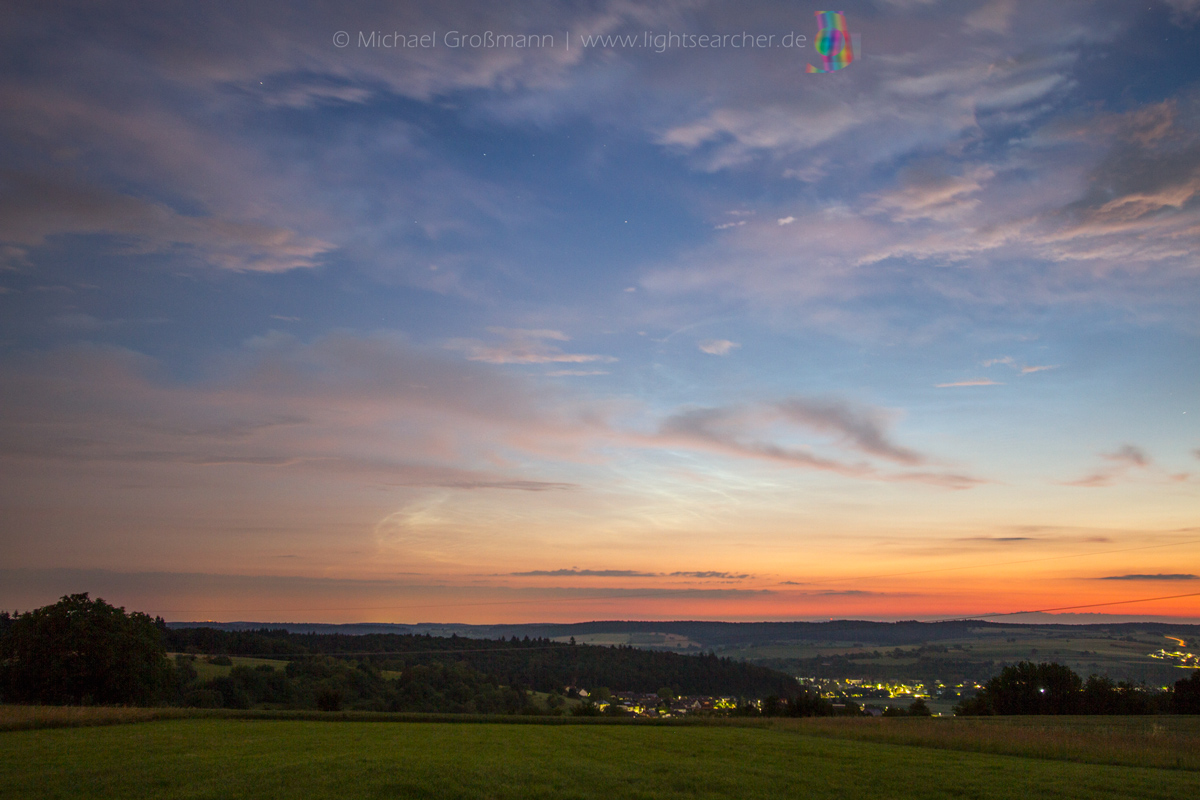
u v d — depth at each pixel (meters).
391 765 26.52
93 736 34.62
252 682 92.94
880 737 40.12
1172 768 29.39
